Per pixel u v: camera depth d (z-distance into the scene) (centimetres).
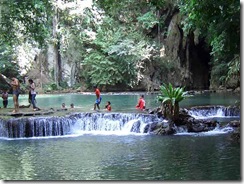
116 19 3681
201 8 1323
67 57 3862
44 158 1137
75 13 2583
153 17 3634
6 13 1875
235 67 1694
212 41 1819
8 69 3725
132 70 3650
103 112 1748
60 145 1344
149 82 3709
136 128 1622
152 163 1046
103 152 1205
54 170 997
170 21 3772
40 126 1573
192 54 4062
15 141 1453
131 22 3794
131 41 3612
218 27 1408
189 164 1023
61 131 1608
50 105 2266
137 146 1291
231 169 958
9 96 3266
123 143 1355
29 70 3809
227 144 1273
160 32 3844
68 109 1933
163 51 3788
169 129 1546
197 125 1582
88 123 1689
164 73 3816
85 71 3794
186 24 2252
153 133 1566
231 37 1410
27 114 1673
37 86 3741
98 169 997
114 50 3594
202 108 2006
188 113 1784
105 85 3712
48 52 3888
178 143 1323
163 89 1661
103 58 3666
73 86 3844
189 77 3928
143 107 1930
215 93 3153
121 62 3666
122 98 2797
